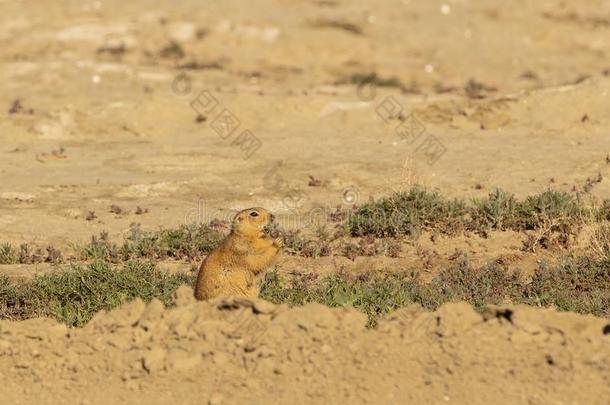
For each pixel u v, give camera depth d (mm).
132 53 48219
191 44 49125
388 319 14219
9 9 53906
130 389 13445
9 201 25984
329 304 17797
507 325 13711
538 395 12609
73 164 29781
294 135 32594
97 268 19297
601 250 20688
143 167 29266
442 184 26344
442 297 18328
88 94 39312
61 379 13828
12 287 19094
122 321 14562
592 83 33188
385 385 12945
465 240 22125
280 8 55344
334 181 27219
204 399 13078
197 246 21859
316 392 12953
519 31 53469
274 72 45688
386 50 49406
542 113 31906
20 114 35594
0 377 13984
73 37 49750
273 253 16281
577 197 23156
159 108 34531
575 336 13523
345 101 36000
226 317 14422
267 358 13500
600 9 56938
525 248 21547
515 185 26125
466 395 12680
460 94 38594
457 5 57250
